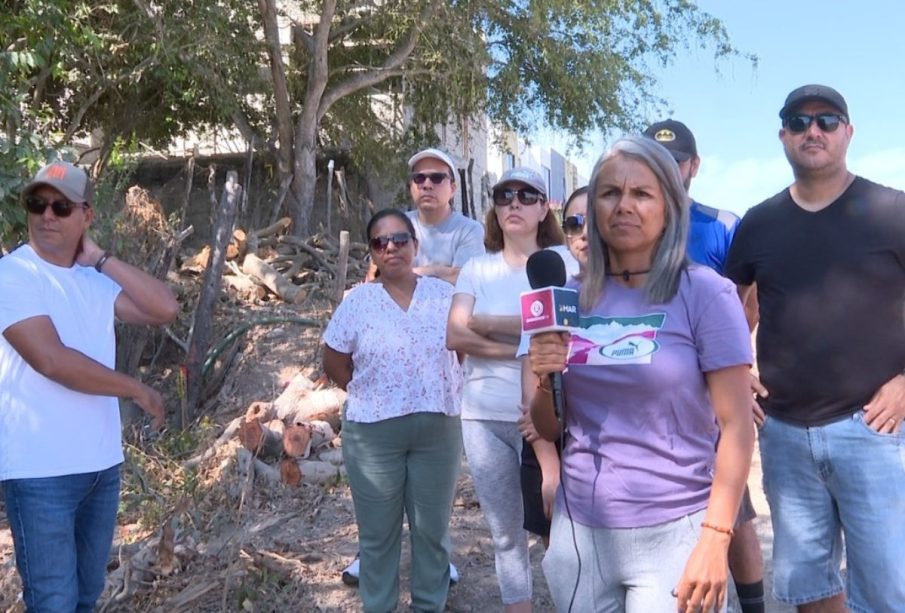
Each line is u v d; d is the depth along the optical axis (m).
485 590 4.82
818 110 3.13
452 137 21.02
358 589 4.71
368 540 4.17
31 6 9.29
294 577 4.81
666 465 2.48
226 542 5.06
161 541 4.71
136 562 4.76
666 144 3.59
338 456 6.47
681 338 2.47
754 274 3.39
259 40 15.55
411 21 15.60
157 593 4.59
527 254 3.90
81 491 3.36
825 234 3.19
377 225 4.18
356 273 11.78
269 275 10.52
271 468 6.22
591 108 17.70
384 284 4.27
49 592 3.25
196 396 8.23
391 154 17.94
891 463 3.14
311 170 15.76
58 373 3.22
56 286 3.36
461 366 4.34
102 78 13.80
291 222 15.23
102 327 3.49
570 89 16.84
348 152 18.45
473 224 4.95
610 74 17.14
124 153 15.71
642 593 2.48
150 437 7.31
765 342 3.36
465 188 18.38
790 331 3.25
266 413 6.81
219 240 8.52
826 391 3.20
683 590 2.40
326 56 15.55
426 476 4.16
